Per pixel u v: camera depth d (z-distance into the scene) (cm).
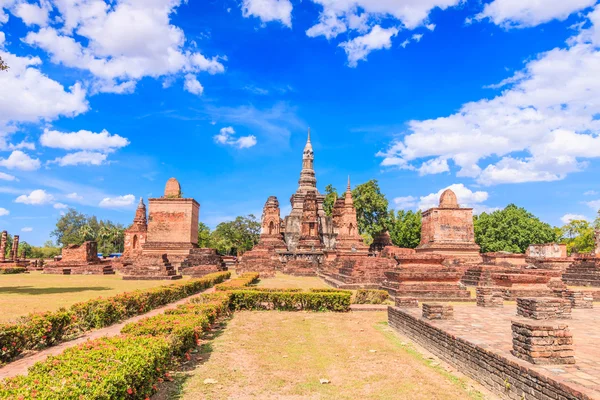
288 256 5247
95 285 2720
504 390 774
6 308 1596
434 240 4684
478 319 1295
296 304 1888
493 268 2880
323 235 6425
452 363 988
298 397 770
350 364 986
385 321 1602
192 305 1421
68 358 702
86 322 1348
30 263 5856
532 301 1322
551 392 655
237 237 9238
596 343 997
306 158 7300
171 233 4606
